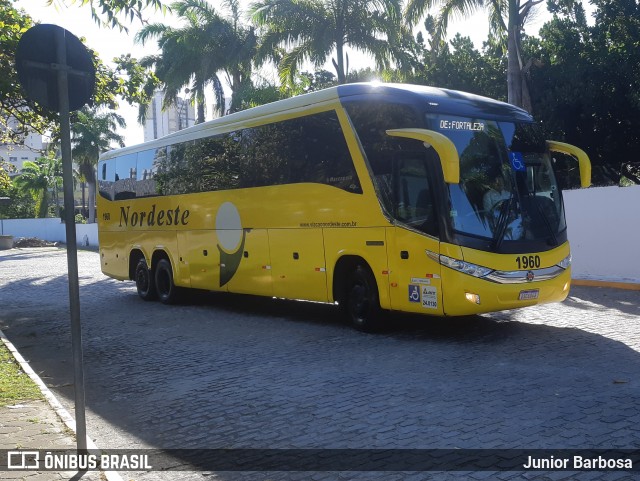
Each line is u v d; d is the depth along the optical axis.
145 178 16.53
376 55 26.19
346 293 11.03
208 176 14.09
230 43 32.47
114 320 13.91
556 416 6.05
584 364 7.92
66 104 5.07
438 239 9.34
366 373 8.09
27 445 5.69
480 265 9.27
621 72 22.25
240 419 6.67
